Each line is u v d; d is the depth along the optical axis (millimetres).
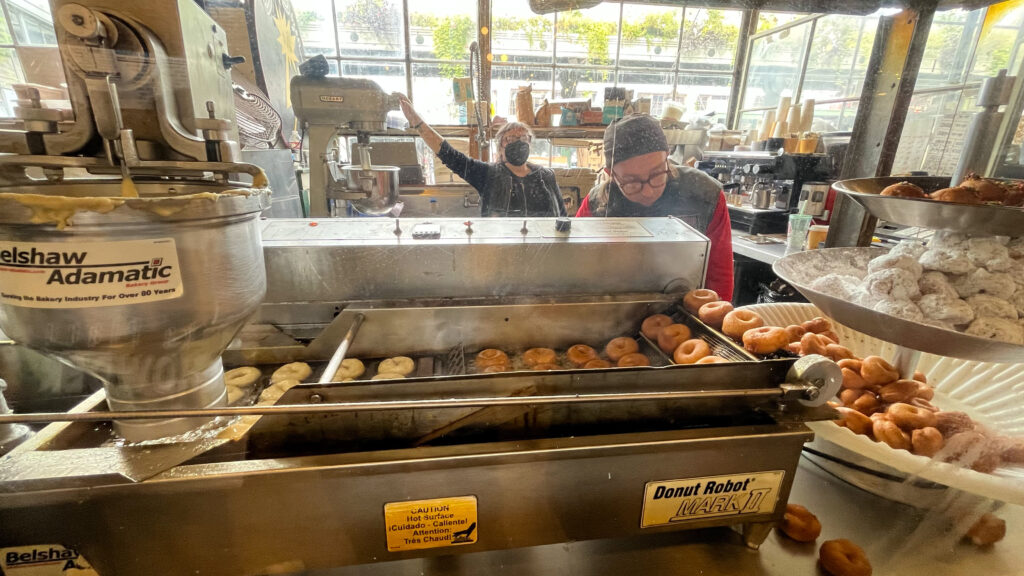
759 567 645
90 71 433
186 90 512
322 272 989
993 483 532
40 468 460
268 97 1221
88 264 354
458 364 1028
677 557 657
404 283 1028
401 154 1991
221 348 509
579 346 1099
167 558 507
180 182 530
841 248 865
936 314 583
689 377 627
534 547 664
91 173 488
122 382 468
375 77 1340
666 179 1367
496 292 1068
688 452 582
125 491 462
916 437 660
